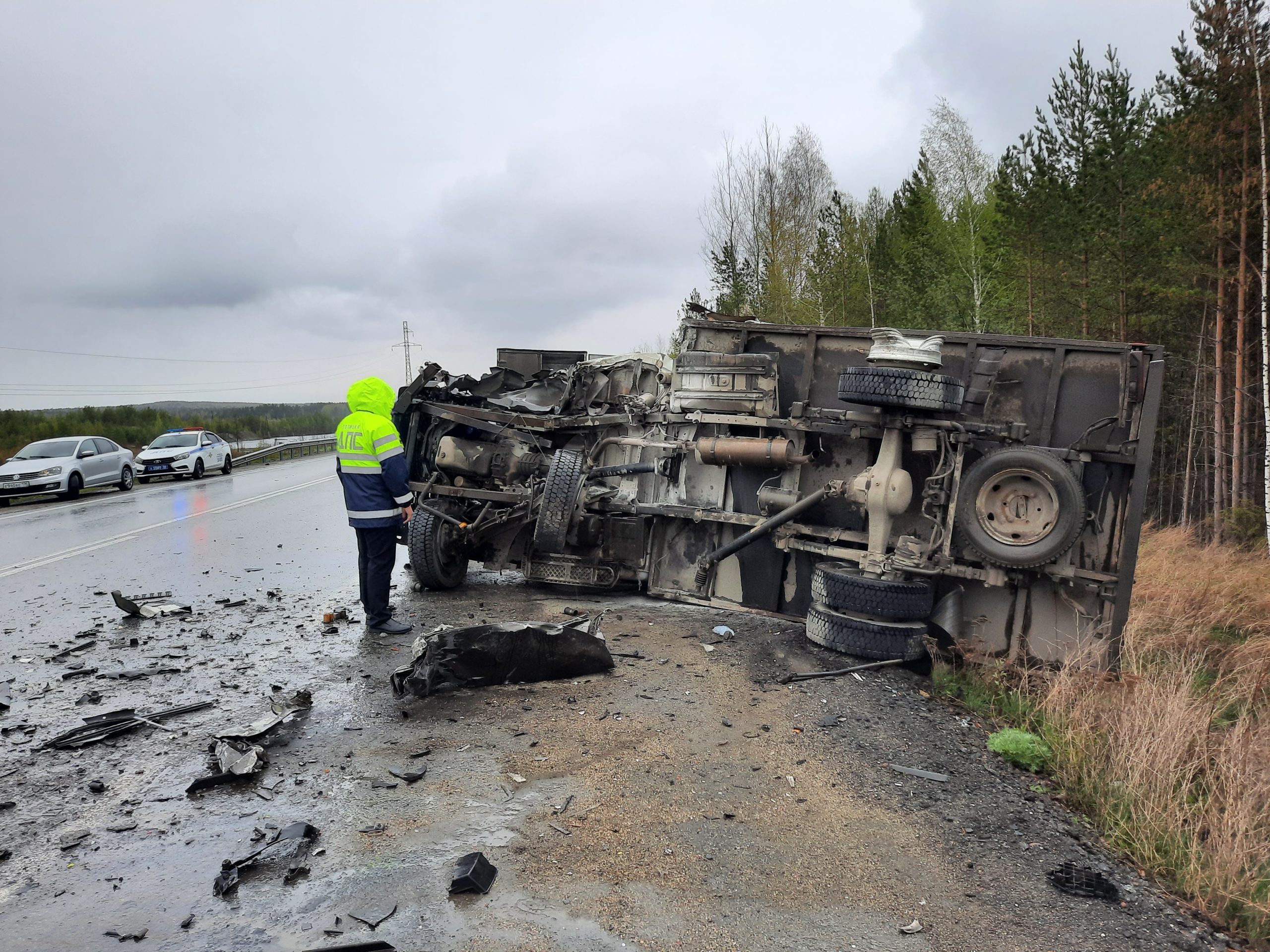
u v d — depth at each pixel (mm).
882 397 5801
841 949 2828
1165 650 7074
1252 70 13938
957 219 26297
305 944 2768
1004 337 6281
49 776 4074
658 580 7988
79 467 21094
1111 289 17219
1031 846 3629
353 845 3422
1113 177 17062
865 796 4008
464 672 5277
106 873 3217
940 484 6195
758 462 7043
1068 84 18656
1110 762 4430
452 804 3793
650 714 4945
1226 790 4188
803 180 33406
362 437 6633
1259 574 10047
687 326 7754
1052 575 5828
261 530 13664
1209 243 15039
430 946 2770
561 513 7371
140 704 5094
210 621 7230
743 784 4074
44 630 6953
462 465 8414
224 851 3377
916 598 5914
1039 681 5691
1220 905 3293
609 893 3107
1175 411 19953
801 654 6145
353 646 6398
